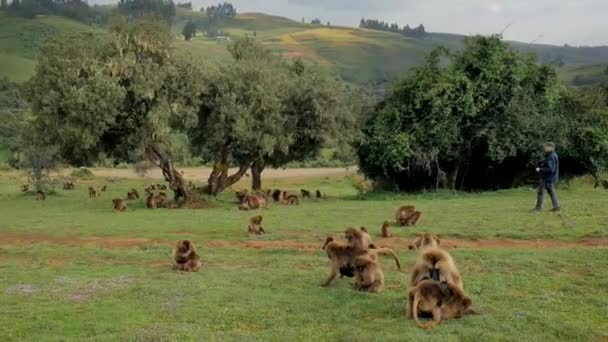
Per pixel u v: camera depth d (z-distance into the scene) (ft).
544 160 72.49
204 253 52.39
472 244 55.31
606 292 37.42
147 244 58.03
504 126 118.93
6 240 63.77
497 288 37.91
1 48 560.20
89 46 102.53
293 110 115.34
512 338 28.60
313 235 61.31
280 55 129.80
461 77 117.91
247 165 119.34
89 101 95.55
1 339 29.63
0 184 181.27
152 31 103.30
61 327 31.17
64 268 46.62
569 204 79.25
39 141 103.45
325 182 183.93
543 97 124.16
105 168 261.03
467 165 128.36
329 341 28.66
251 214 83.82
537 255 47.57
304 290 37.83
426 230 62.54
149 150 106.11
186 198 105.29
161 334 29.43
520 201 88.07
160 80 99.50
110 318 32.53
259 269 45.11
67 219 81.87
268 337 29.04
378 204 95.66
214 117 109.29
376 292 36.86
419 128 120.26
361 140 124.06
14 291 39.11
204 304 34.86
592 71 508.94
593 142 122.21
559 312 33.32
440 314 30.55
